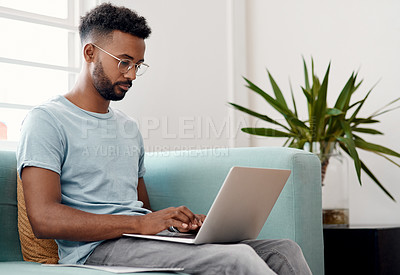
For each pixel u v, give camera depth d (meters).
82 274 1.24
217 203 1.26
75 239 1.42
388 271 2.12
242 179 1.29
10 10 2.26
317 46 2.95
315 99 2.49
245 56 3.18
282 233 1.65
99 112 1.73
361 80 2.61
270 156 1.70
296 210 1.64
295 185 1.65
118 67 1.67
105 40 1.67
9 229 1.71
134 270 1.28
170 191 1.95
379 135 2.69
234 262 1.21
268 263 1.30
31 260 1.66
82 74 1.71
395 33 2.67
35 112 1.56
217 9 3.03
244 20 3.19
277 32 3.11
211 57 2.97
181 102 2.78
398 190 2.62
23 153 1.49
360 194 2.72
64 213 1.41
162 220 1.43
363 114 2.75
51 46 2.44
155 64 2.66
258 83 3.17
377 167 2.68
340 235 2.14
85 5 2.48
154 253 1.37
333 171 2.29
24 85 2.35
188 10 2.86
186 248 1.33
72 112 1.65
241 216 1.38
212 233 1.33
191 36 2.87
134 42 1.68
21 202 1.69
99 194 1.62
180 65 2.79
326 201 2.29
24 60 2.29
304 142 2.32
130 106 2.52
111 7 1.72
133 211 1.63
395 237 2.19
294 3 3.05
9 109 2.31
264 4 3.17
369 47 2.75
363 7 2.79
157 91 2.66
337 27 2.88
